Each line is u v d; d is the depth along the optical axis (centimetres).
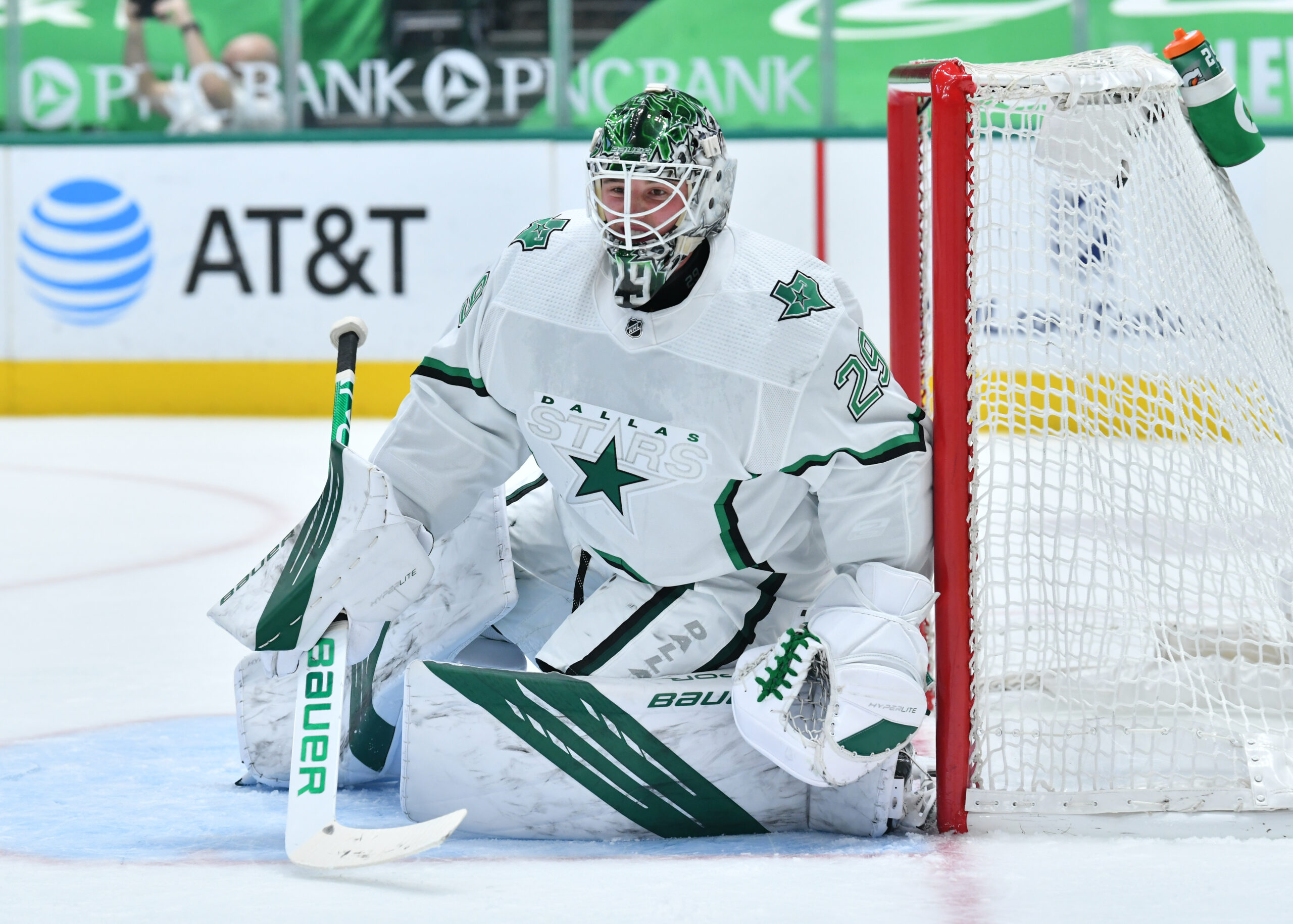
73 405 3117
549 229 714
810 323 673
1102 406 724
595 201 654
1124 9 2959
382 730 772
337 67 3111
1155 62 746
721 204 669
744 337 672
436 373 721
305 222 3050
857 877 612
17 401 3125
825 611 692
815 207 2997
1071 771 698
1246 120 775
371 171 3038
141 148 3064
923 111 830
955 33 3016
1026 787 713
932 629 868
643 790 685
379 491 685
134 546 1652
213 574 1488
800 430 675
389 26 3095
